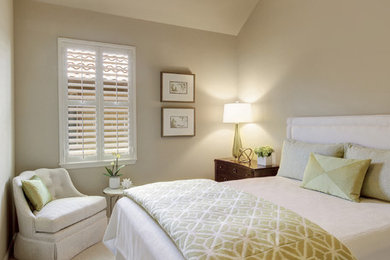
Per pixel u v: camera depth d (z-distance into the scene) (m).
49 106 3.14
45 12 3.11
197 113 4.09
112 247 2.13
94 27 3.36
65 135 3.22
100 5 3.33
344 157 2.46
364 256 1.39
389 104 2.37
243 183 2.63
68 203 2.66
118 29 3.50
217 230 1.33
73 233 2.53
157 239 1.49
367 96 2.54
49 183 2.95
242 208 1.64
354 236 1.44
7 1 2.57
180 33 3.93
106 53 3.44
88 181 3.37
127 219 1.89
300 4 3.23
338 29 2.80
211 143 4.22
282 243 1.23
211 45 4.18
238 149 4.11
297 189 2.39
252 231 1.31
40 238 2.35
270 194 2.23
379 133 2.30
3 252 2.35
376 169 2.09
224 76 4.30
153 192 2.05
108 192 3.14
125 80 3.56
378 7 2.45
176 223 1.45
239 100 4.37
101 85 3.39
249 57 4.11
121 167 3.43
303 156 2.74
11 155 2.74
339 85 2.79
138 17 3.61
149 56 3.71
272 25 3.66
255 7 3.97
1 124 2.27
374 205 1.94
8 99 2.59
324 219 1.65
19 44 2.99
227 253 1.14
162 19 3.75
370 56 2.51
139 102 3.66
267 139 3.78
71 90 3.23
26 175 2.71
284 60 3.48
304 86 3.20
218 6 3.80
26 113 3.04
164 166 3.86
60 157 3.20
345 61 2.73
